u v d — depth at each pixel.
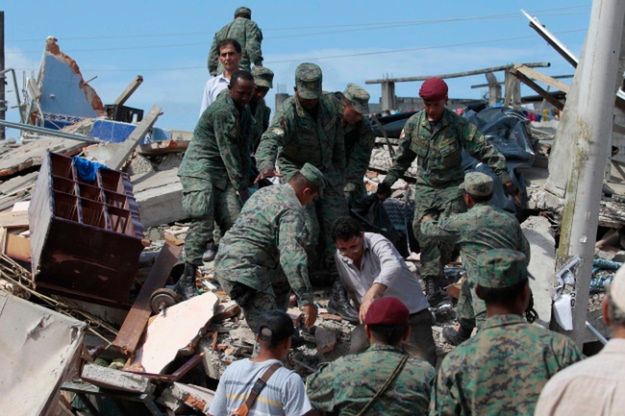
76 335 8.01
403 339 6.03
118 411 8.75
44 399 7.75
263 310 8.30
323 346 8.98
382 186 10.64
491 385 5.02
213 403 6.63
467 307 8.79
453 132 10.05
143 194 12.16
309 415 6.45
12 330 8.15
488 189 8.41
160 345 8.92
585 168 8.68
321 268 10.22
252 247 8.23
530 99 21.30
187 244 9.66
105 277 9.12
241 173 9.83
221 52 11.74
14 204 11.97
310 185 8.25
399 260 7.95
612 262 11.13
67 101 18.83
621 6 8.47
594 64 8.58
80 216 9.16
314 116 10.02
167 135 16.14
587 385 3.84
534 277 9.91
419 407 5.85
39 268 8.93
